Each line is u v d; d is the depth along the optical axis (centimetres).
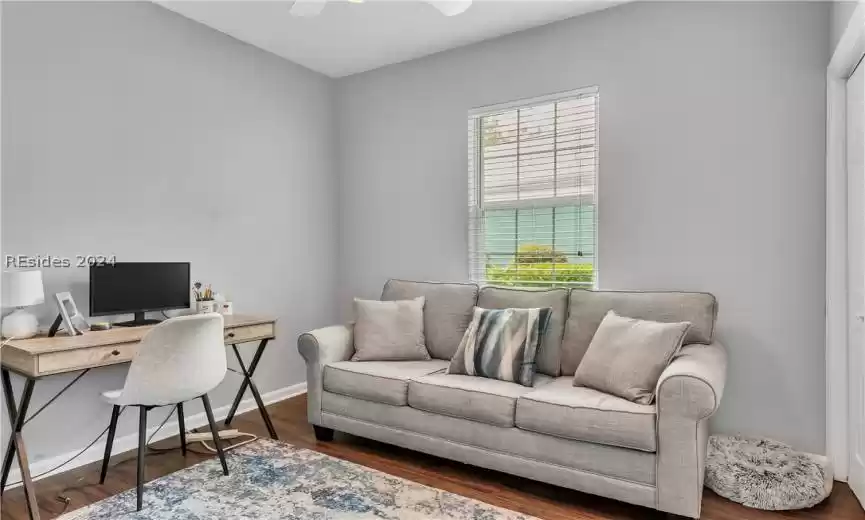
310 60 389
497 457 242
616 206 307
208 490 239
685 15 285
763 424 268
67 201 269
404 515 217
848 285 240
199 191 331
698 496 199
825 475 236
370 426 282
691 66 284
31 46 256
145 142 303
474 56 358
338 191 425
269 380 379
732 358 275
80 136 274
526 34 337
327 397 298
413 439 268
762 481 223
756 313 269
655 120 295
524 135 341
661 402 203
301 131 399
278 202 381
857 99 224
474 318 288
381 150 403
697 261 284
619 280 307
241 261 356
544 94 330
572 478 223
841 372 244
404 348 312
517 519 214
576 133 322
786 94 261
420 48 367
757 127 268
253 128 364
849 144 236
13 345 224
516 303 305
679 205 288
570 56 321
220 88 343
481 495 236
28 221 255
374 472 259
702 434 212
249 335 302
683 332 225
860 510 221
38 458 260
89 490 242
